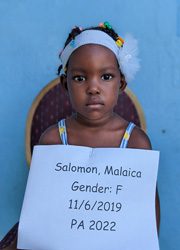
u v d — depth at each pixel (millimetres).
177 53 1737
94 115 1153
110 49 1168
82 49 1149
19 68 1776
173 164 1734
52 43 1766
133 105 1555
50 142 1251
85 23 1756
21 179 1773
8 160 1778
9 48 1774
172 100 1742
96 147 1217
